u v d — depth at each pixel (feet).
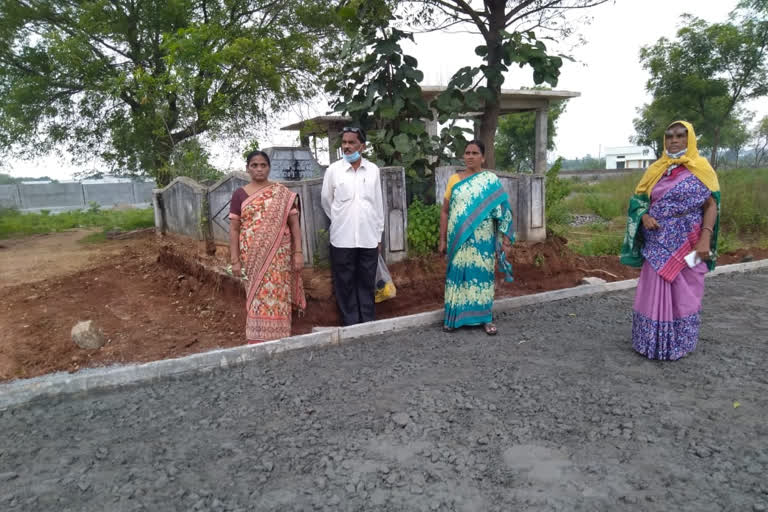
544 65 20.02
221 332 16.79
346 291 15.92
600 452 8.73
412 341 14.62
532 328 15.56
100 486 8.18
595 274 21.99
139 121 36.58
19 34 38.01
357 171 15.23
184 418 10.42
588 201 47.70
